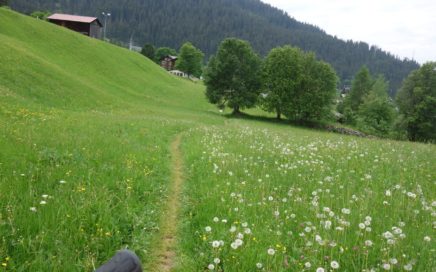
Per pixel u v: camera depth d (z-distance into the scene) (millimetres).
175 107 57062
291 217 6922
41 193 7227
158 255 6148
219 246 5844
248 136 20531
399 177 10586
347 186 9062
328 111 69312
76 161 10047
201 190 9039
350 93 118750
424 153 16797
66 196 7090
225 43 67312
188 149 15617
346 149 16000
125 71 68875
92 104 35219
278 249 5746
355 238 5934
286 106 66625
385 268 4844
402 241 5805
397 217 7000
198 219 7320
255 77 68188
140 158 11977
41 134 13102
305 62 69625
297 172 10562
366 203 7426
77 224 6168
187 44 153750
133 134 18234
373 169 11500
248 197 8203
